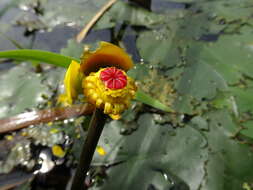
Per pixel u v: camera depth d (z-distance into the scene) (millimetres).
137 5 191
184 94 137
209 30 170
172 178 110
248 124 123
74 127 128
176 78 144
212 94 136
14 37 170
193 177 110
